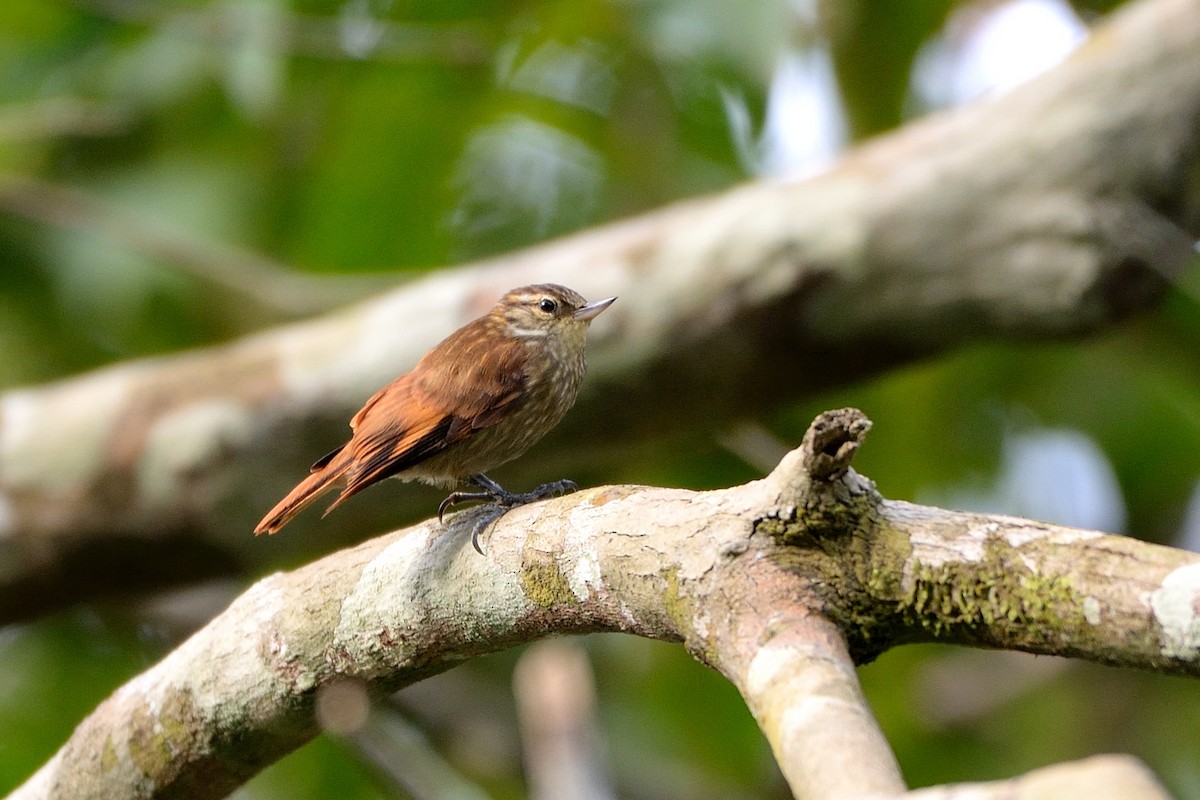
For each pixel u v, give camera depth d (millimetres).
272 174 13242
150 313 13953
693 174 13820
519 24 12391
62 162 13555
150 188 13156
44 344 13969
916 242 10773
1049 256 10625
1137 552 4391
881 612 4832
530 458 11555
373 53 12188
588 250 11359
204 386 11438
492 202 14523
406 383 8508
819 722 4254
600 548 5570
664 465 13430
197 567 11766
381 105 12805
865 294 10867
